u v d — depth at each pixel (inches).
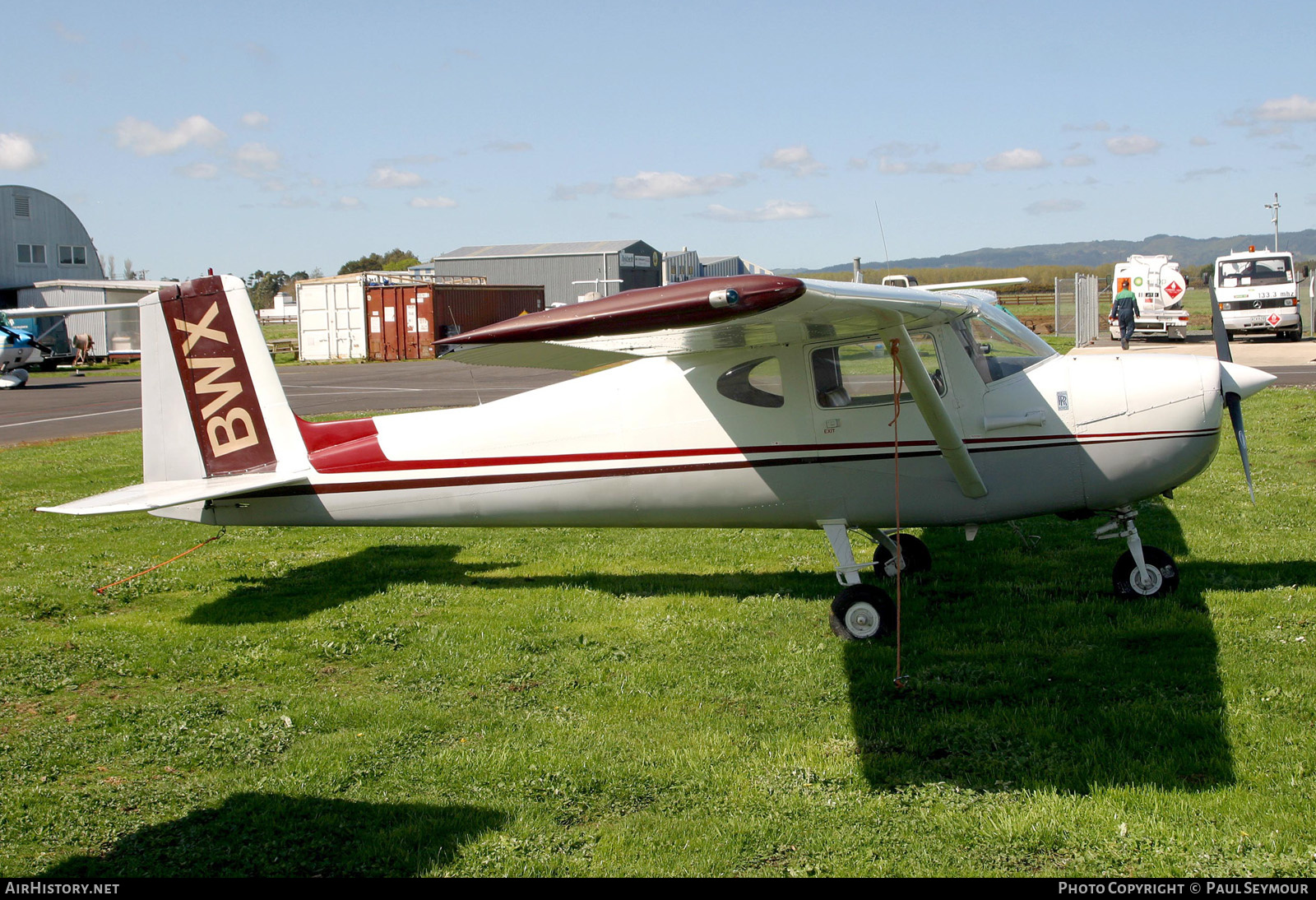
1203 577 252.1
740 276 145.9
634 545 325.7
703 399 239.1
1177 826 139.7
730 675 204.1
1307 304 1358.3
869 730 176.6
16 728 186.2
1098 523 317.7
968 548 296.7
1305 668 190.2
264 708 194.1
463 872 135.4
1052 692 186.7
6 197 1535.4
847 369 231.0
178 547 329.4
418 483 253.9
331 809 153.6
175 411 260.5
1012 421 229.8
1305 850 132.4
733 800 153.6
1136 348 920.3
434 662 216.7
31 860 140.2
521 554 315.3
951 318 216.5
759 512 242.5
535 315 152.6
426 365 1286.9
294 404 780.0
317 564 307.3
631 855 138.9
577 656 218.1
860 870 133.7
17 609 256.2
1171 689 185.0
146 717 189.5
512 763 166.9
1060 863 133.7
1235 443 436.8
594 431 245.4
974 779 157.1
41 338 1274.6
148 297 257.4
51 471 470.3
